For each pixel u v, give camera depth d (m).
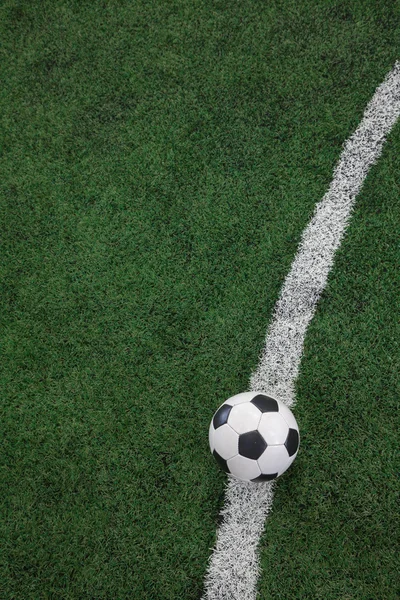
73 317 2.73
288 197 2.81
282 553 2.27
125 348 2.65
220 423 2.11
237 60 3.07
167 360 2.61
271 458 2.04
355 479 2.35
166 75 3.11
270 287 2.67
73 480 2.46
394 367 2.49
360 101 2.93
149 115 3.04
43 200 2.96
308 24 3.08
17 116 3.14
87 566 2.33
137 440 2.50
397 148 2.82
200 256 2.76
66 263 2.83
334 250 2.70
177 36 3.17
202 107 3.02
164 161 2.95
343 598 2.20
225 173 2.88
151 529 2.36
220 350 2.60
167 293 2.72
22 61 3.25
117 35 3.22
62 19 3.30
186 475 2.42
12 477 2.49
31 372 2.66
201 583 2.27
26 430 2.56
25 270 2.84
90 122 3.07
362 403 2.46
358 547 2.26
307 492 2.35
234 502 2.36
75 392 2.60
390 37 3.01
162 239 2.81
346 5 3.08
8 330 2.73
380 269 2.64
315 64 3.01
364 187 2.78
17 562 2.35
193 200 2.86
